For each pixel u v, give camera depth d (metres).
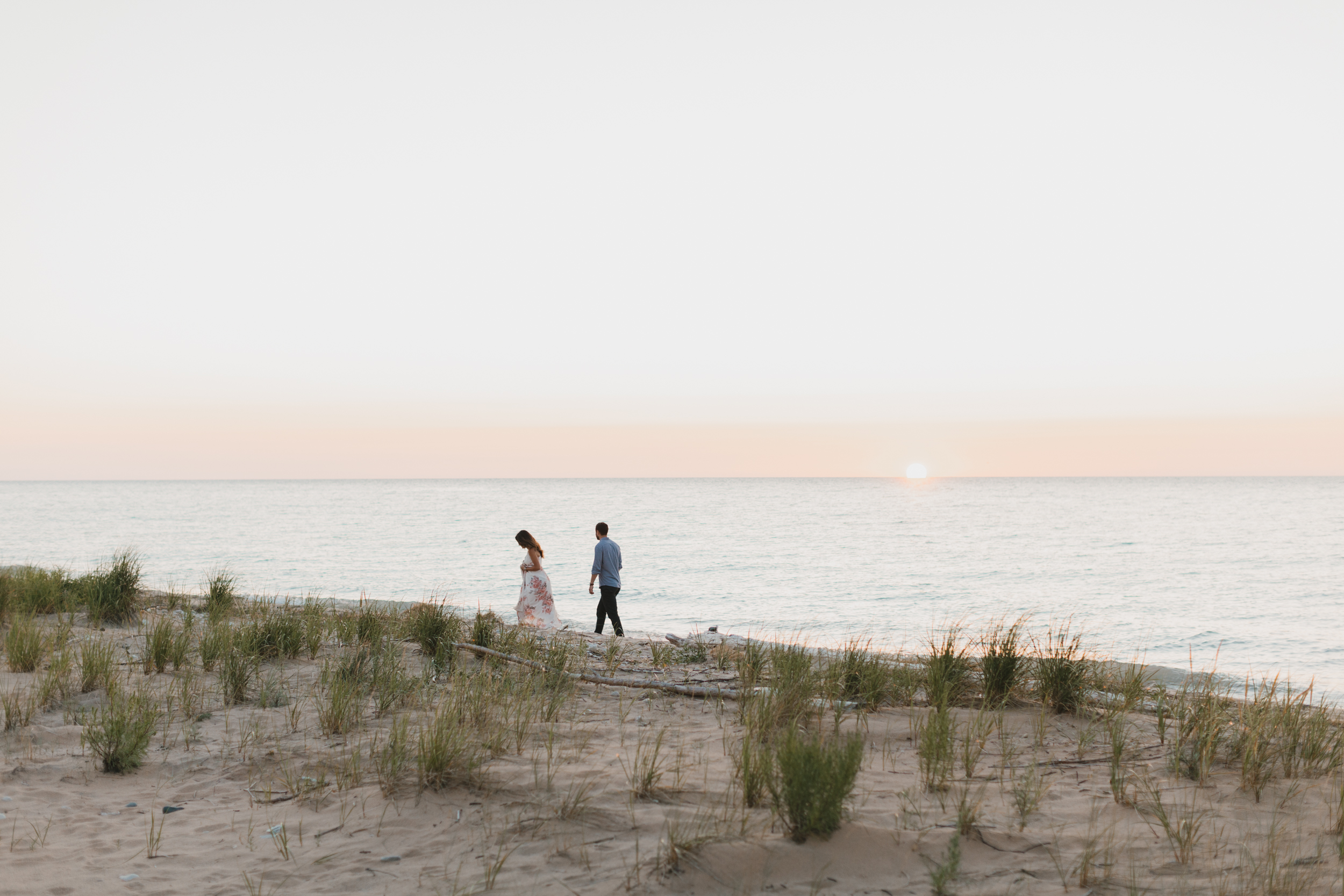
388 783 4.91
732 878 3.61
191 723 6.43
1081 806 4.48
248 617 11.84
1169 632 19.72
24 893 3.62
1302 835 3.97
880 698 7.20
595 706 7.29
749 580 30.67
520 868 3.80
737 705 7.30
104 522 70.88
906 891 3.47
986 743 5.88
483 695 6.69
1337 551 44.16
